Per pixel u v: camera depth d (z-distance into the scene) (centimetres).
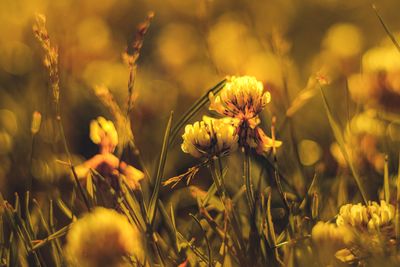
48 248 69
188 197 78
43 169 78
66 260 66
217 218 71
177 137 85
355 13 141
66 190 75
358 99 78
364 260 64
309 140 84
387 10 141
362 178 74
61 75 90
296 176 75
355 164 74
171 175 81
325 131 85
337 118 80
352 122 76
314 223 68
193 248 67
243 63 89
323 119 86
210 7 88
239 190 72
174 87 97
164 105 90
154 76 109
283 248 68
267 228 67
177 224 75
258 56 89
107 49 108
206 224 71
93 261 61
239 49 92
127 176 69
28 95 90
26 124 86
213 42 88
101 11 131
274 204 75
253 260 66
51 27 110
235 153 76
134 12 137
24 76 98
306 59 115
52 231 69
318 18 139
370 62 77
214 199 71
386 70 76
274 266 66
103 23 127
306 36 132
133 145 70
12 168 79
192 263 67
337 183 74
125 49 69
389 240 64
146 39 131
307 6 141
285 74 82
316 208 68
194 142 65
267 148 67
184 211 77
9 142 81
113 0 135
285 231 68
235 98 66
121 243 62
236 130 66
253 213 67
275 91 82
